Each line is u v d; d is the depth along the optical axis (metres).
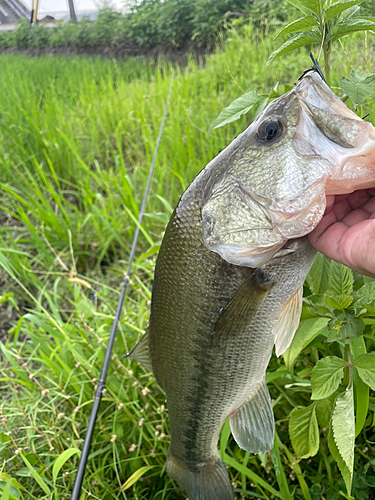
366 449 0.37
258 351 0.29
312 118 0.23
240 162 0.25
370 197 0.26
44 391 0.41
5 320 0.71
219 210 0.25
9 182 0.97
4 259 0.60
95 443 0.43
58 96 1.60
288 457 0.38
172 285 0.29
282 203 0.24
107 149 1.06
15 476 0.42
